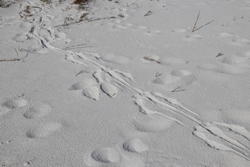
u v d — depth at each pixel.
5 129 1.85
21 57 2.97
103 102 2.15
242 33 3.52
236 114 1.97
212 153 1.64
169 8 4.64
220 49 3.07
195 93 2.26
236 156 1.62
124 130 1.84
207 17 4.15
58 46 3.29
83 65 2.77
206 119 1.94
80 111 2.04
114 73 2.60
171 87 2.35
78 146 1.70
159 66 2.73
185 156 1.62
